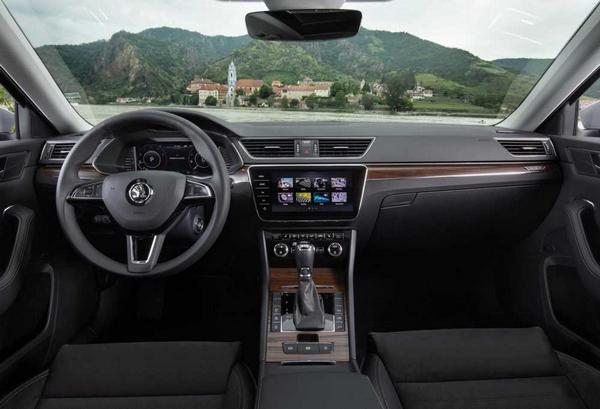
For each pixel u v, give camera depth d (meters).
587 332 1.72
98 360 1.42
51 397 1.30
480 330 1.58
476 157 1.99
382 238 2.12
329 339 1.81
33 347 1.69
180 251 1.93
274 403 1.09
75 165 1.54
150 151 1.89
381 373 1.41
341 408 1.07
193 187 1.53
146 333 2.28
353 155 1.94
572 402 1.27
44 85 1.97
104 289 2.28
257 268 2.22
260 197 1.92
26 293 1.69
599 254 1.79
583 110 2.09
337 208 1.95
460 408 1.26
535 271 2.09
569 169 1.96
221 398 1.29
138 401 1.28
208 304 2.47
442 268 2.51
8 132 2.03
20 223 1.68
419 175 1.96
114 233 1.95
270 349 1.78
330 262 2.00
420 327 2.31
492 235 2.18
